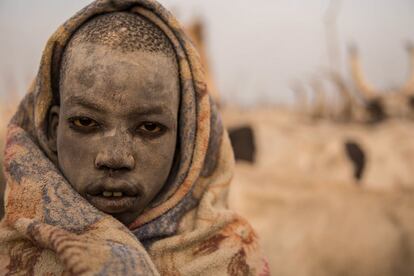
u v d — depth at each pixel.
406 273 4.09
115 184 1.04
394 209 4.26
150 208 1.16
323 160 5.83
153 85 1.07
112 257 0.97
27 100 1.23
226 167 1.28
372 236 4.09
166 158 1.10
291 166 5.53
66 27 1.13
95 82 1.04
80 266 0.94
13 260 1.07
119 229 1.03
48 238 0.99
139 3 1.14
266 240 3.81
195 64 1.16
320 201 4.13
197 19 4.29
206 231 1.16
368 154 6.41
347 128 8.52
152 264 1.02
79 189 1.07
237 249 1.18
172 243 1.14
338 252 3.96
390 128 7.58
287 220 3.94
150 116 1.07
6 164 1.15
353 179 6.07
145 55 1.07
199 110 1.17
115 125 1.05
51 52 1.15
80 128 1.06
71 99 1.06
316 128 7.79
